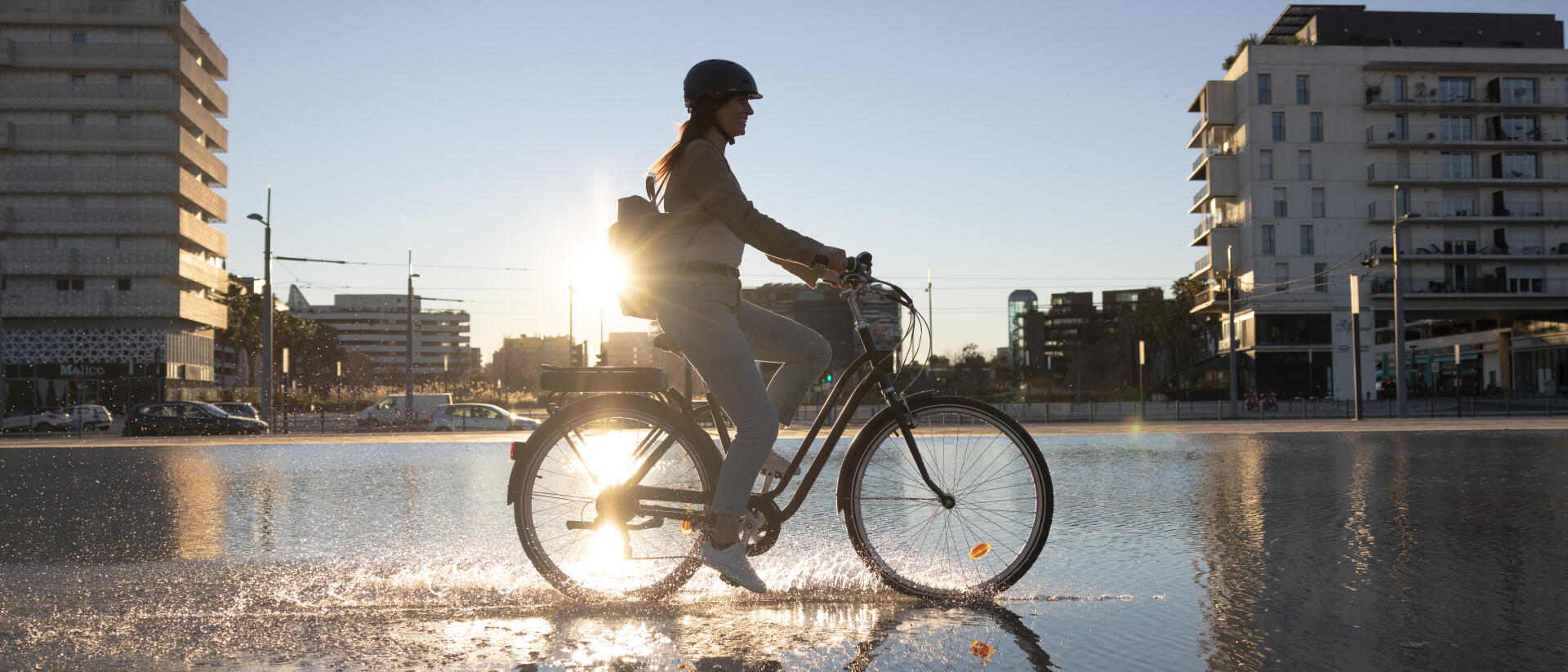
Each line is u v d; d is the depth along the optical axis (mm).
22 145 60250
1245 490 7730
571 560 3529
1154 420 34938
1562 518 5926
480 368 170625
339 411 58469
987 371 86625
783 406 3588
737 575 3357
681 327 3297
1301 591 3734
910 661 2754
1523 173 61531
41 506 7324
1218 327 69562
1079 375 88062
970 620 3230
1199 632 3086
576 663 2740
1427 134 61031
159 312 61906
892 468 3619
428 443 17969
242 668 2713
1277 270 60250
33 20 60188
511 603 3492
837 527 5508
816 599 3525
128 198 62031
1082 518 6039
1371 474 9117
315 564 4406
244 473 10633
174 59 61312
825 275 3535
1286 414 40031
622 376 3541
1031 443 3617
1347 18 64250
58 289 61906
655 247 3289
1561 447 13000
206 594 3654
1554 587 3832
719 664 2723
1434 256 60750
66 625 3186
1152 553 4660
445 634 3061
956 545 3605
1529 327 61625
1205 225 65812
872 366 3605
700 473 3520
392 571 4176
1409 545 4918
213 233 69375
